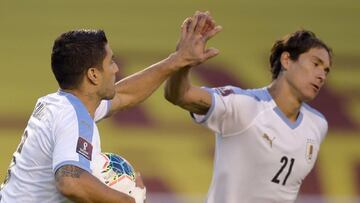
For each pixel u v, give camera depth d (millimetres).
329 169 55281
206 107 20031
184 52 17781
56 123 14086
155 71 18031
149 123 57656
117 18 65062
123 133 56844
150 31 64250
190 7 66438
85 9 65625
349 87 61375
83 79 14734
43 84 60969
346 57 63656
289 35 21391
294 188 21375
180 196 52500
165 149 55969
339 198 53094
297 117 21219
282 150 20703
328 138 58062
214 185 21062
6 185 14922
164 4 66375
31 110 58656
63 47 14703
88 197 13562
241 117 20344
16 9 65125
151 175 53906
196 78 61281
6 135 56156
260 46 64188
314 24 66188
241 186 20766
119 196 13734
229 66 62219
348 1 67750
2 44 63219
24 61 62344
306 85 20859
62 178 13508
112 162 14797
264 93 21141
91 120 14375
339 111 59938
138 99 18062
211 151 56000
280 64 21375
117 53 61969
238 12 66750
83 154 13789
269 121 20609
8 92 59938
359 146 57594
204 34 17797
